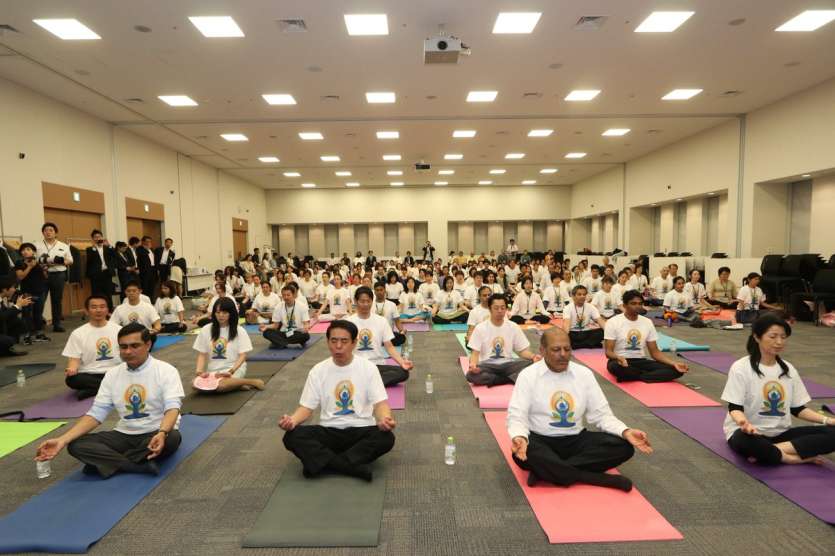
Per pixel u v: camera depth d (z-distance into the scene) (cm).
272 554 202
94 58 710
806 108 891
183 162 1427
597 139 1280
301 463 293
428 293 930
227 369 454
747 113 1048
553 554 201
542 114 1039
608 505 237
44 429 355
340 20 603
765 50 709
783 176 951
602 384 463
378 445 274
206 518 232
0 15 575
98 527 220
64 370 541
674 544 206
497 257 2189
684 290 877
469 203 2206
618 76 814
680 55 726
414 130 1160
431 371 528
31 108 842
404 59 730
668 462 290
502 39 665
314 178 1906
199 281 1425
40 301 724
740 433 282
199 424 360
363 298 454
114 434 287
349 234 2280
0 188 780
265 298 901
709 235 1323
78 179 962
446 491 257
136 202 1168
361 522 222
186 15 584
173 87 842
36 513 233
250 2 554
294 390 457
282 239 2302
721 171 1131
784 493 246
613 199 1727
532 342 710
